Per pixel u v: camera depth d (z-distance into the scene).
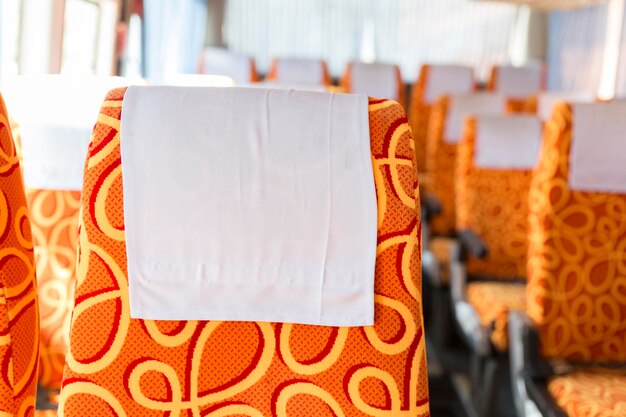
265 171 0.88
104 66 3.84
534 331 1.67
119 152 0.88
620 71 7.30
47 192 1.50
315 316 0.88
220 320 0.89
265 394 0.89
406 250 0.88
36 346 0.93
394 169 0.89
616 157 1.63
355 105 0.91
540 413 1.55
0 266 0.85
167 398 0.88
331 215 0.88
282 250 0.88
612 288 1.68
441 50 8.82
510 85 6.68
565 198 1.65
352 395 0.88
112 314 0.87
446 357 2.90
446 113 3.30
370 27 8.75
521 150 2.59
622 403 1.44
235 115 0.89
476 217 2.60
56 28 2.86
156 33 5.26
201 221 0.88
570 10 8.12
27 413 0.90
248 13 8.52
